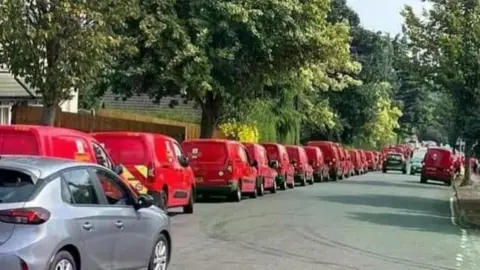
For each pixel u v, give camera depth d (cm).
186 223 1875
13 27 1705
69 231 865
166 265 1130
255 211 2253
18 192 847
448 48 3812
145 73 2895
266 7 2956
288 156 3712
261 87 3192
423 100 10794
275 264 1306
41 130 1263
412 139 12794
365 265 1341
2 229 819
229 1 2895
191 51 2802
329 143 4675
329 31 3231
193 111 4303
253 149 2898
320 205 2558
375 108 7619
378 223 2077
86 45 1748
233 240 1595
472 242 1772
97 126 2797
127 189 1033
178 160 2039
